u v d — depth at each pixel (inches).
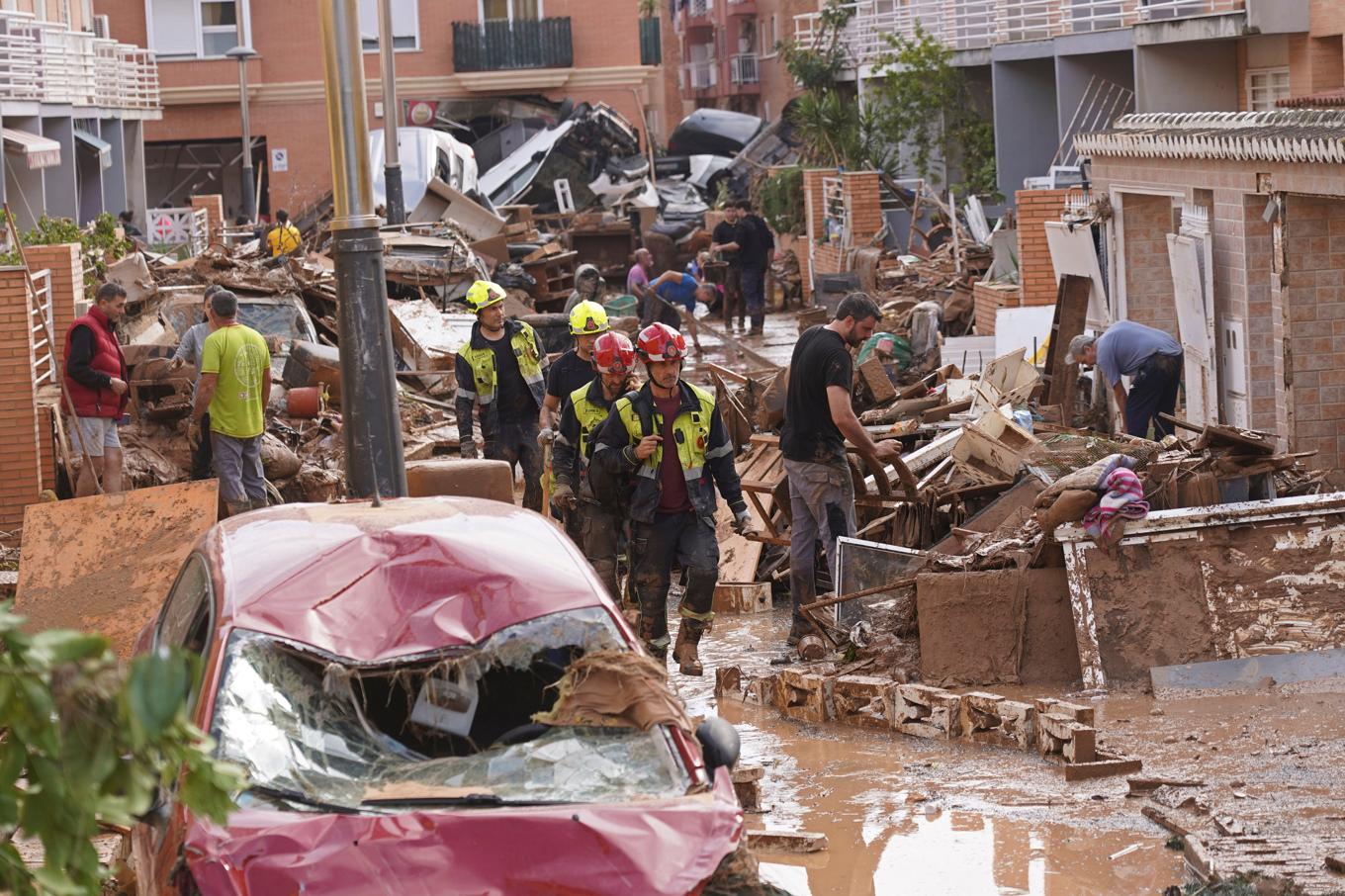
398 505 280.2
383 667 234.8
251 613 237.6
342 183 487.8
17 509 626.2
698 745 232.5
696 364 1123.9
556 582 248.2
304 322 877.2
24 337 622.2
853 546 455.5
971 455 517.0
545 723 237.5
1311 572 404.5
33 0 1754.4
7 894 169.2
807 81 2033.7
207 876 193.5
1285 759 333.4
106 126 1994.3
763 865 290.5
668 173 2394.2
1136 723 367.9
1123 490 404.2
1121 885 274.2
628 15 2516.0
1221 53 1181.1
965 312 1071.6
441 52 2501.2
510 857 200.8
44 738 139.1
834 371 450.3
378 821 202.4
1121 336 648.4
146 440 699.4
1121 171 799.7
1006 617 406.6
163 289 879.7
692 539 429.4
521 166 2021.4
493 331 565.9
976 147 1605.6
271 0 2434.8
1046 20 1453.0
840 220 1487.5
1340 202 623.5
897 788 335.3
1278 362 647.8
